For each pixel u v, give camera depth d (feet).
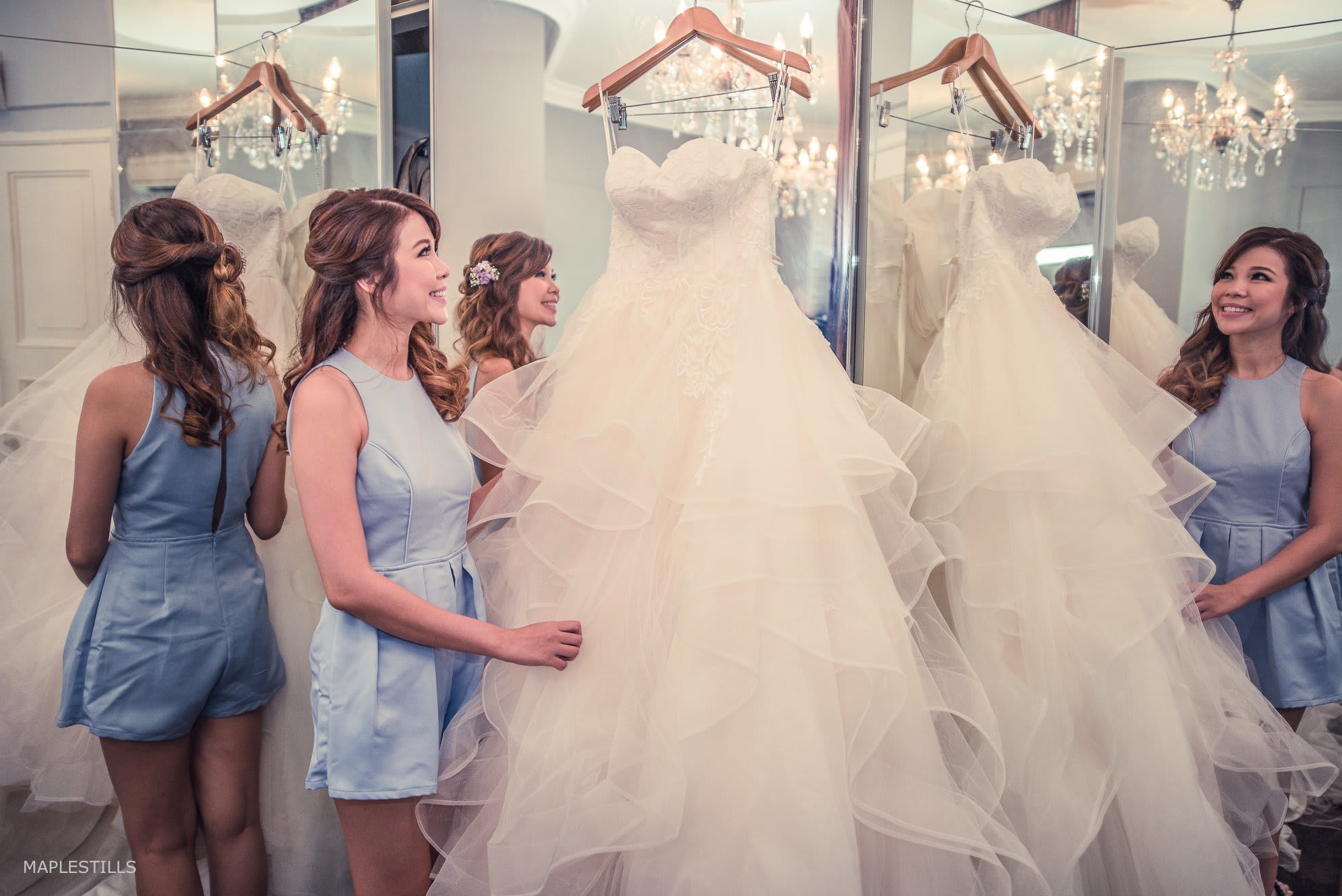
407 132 8.19
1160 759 5.51
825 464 4.97
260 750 6.26
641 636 5.10
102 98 8.34
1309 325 6.79
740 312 5.47
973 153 7.84
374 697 4.80
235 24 8.33
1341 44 8.93
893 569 5.70
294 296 8.21
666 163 5.65
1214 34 9.74
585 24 8.11
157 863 5.70
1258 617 6.74
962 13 7.70
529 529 5.53
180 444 5.52
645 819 4.56
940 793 4.91
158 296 5.42
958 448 6.20
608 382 5.76
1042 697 5.66
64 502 7.07
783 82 6.09
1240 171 9.38
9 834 7.36
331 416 4.72
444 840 5.48
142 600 5.54
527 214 8.27
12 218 8.44
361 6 7.85
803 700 4.68
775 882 4.38
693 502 4.93
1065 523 5.92
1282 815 6.22
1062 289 8.58
